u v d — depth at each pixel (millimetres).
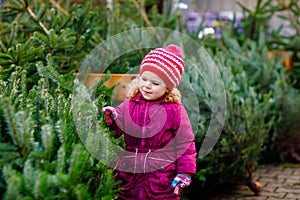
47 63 3639
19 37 4273
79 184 2174
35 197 2002
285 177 4871
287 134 5500
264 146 5031
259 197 4215
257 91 5660
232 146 4113
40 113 2424
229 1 8875
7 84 2990
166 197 2807
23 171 2037
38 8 4277
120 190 2773
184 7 6562
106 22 5047
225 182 4539
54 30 3959
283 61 6375
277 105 5434
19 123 2162
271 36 7102
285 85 5562
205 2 8828
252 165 4301
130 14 5762
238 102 4258
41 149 2234
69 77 3561
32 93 2797
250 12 6879
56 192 2141
